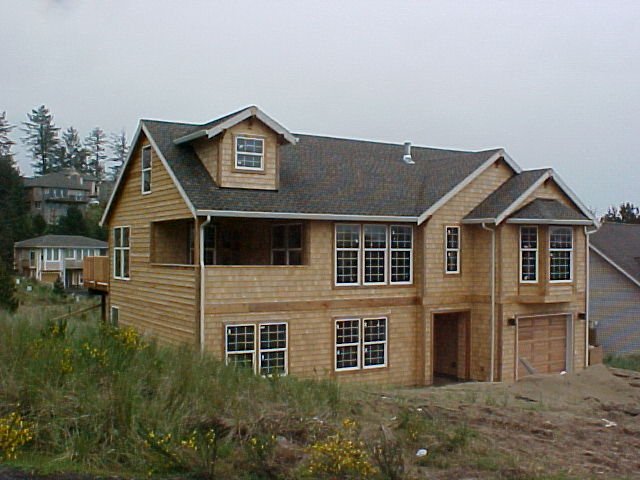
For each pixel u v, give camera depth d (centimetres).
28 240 6462
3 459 725
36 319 1429
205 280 1792
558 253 2211
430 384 2108
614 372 1755
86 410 826
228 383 1041
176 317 1909
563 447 943
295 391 1095
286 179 2067
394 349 2084
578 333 2319
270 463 734
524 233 2172
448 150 2811
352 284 2022
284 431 855
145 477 703
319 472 724
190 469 726
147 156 2150
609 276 3188
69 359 973
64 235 6788
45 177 8338
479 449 875
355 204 2031
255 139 1938
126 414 820
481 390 1502
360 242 2039
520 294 2158
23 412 826
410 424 941
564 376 1650
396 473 729
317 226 1966
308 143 2430
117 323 2161
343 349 2002
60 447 767
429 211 2088
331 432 871
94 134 10481
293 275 1919
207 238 2156
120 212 2381
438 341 2308
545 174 2222
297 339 1920
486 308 2156
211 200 1800
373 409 1095
